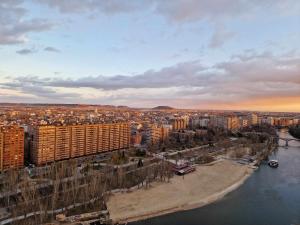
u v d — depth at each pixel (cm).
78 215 19988
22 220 18675
